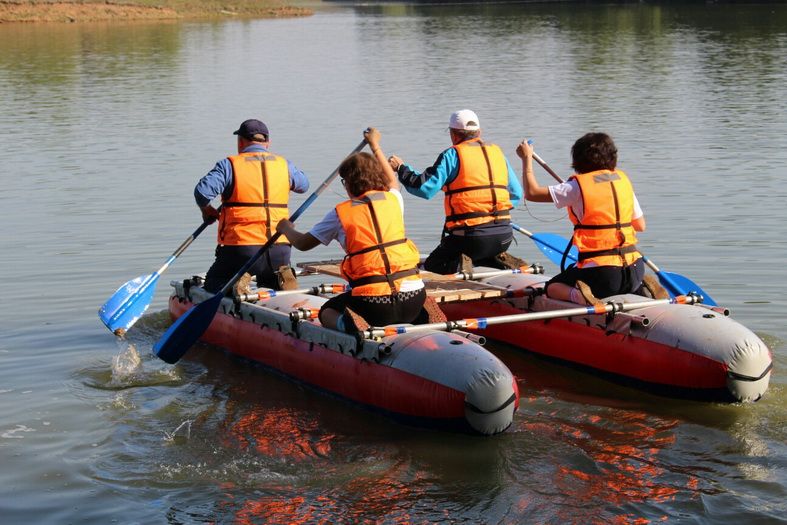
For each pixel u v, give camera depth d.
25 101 19.72
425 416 5.37
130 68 25.94
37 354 6.79
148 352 6.95
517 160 12.96
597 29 36.88
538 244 8.02
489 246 7.16
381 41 35.25
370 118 16.86
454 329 5.77
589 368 6.42
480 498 4.56
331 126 16.06
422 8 63.12
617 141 14.29
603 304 6.17
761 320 7.01
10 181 12.34
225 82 22.83
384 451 5.16
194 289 7.39
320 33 40.22
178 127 16.25
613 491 4.59
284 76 24.02
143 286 7.14
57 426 5.55
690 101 18.22
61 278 8.45
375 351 5.61
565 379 6.38
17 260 8.97
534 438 5.30
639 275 6.29
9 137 15.53
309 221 10.25
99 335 7.18
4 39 34.22
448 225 7.21
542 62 25.94
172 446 5.26
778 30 32.81
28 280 8.40
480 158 7.09
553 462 4.96
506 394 5.19
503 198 7.16
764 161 12.64
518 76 22.88
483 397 5.15
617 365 6.19
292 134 15.34
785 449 5.07
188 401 6.02
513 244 9.33
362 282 5.64
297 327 6.30
